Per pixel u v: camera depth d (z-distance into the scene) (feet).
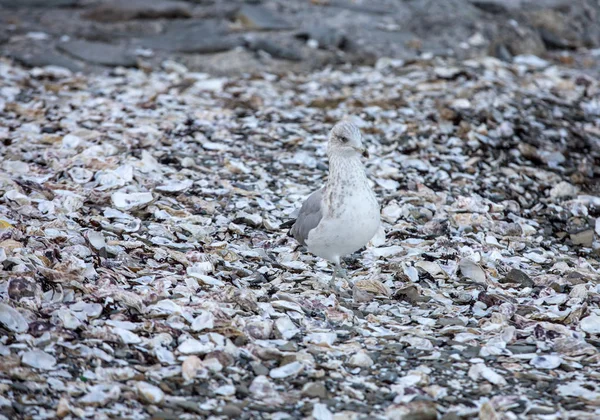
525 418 23.79
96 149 44.50
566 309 31.09
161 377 25.26
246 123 51.06
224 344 27.14
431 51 64.95
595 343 28.76
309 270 34.12
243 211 38.99
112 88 56.08
